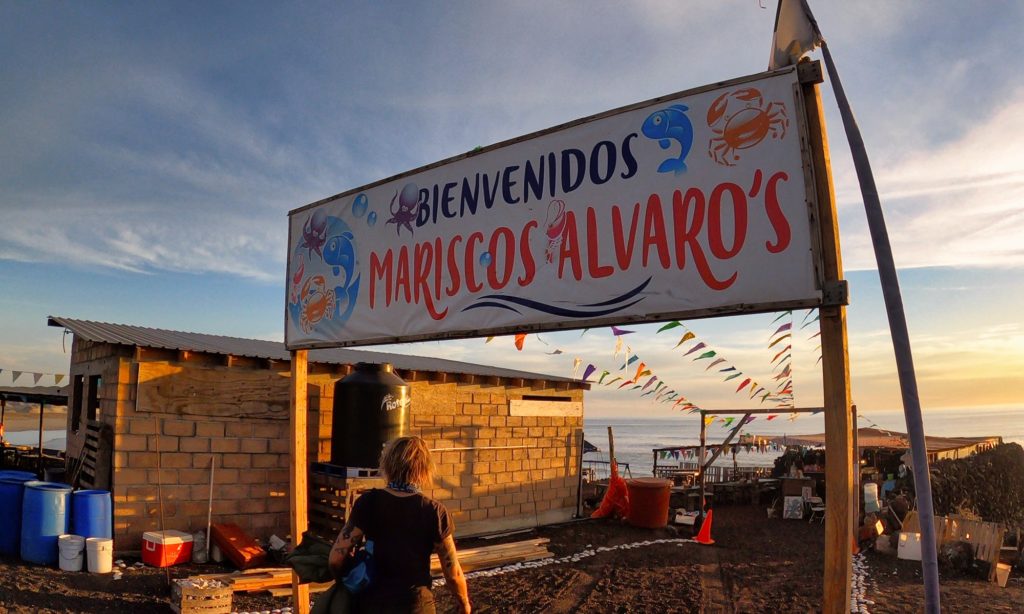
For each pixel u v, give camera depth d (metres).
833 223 3.52
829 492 3.31
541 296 4.63
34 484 8.22
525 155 4.86
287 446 10.25
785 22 3.76
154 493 9.16
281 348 13.41
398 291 5.61
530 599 8.55
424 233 5.46
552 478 14.56
